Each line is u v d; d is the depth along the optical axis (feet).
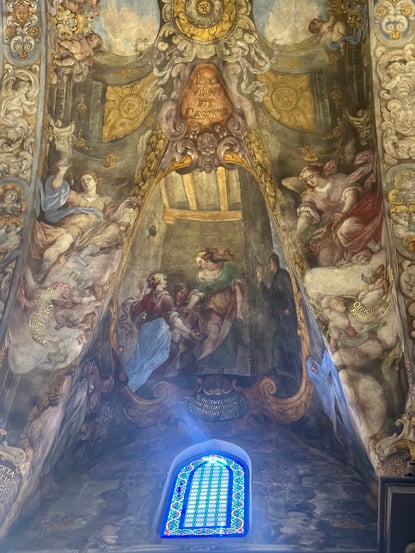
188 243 42.04
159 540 34.30
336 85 37.83
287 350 41.01
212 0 37.68
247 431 41.47
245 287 41.98
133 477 39.06
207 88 39.19
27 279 37.58
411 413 35.04
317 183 38.60
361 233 37.73
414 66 36.42
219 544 33.73
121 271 40.32
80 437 39.42
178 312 42.11
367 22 36.42
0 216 37.45
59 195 38.63
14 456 35.01
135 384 41.78
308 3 37.09
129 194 39.68
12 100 37.78
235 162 40.22
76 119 38.65
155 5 37.70
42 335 37.45
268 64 38.40
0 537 34.06
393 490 32.63
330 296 37.60
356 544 33.37
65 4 37.42
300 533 34.22
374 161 37.45
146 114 39.37
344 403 36.73
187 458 40.81
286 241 39.14
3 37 37.47
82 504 37.06
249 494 37.47
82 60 38.24
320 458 39.75
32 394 36.55
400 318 36.11
